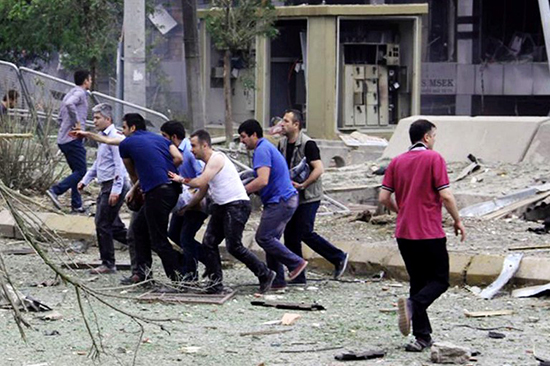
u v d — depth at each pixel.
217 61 31.77
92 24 27.41
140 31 20.72
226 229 13.01
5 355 10.16
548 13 27.39
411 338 10.88
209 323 11.64
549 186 18.17
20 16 27.50
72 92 18.31
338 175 22.12
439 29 39.44
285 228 13.94
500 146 21.08
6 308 11.98
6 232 17.53
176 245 14.46
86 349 10.41
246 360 10.02
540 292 12.84
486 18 39.06
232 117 31.77
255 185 13.08
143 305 12.63
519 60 38.72
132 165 13.41
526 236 15.70
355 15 29.86
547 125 20.92
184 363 9.88
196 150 12.98
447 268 10.23
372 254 14.55
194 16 27.42
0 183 7.19
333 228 16.98
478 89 39.31
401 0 38.69
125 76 20.83
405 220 10.19
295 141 13.84
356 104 30.66
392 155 22.80
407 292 13.45
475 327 11.38
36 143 19.95
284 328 11.38
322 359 10.05
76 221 17.23
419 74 31.55
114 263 14.79
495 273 13.33
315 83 29.78
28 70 21.02
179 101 34.72
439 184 10.08
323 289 13.66
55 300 12.88
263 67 30.91
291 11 30.02
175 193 13.27
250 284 14.05
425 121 10.44
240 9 28.61
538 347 10.45
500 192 18.58
